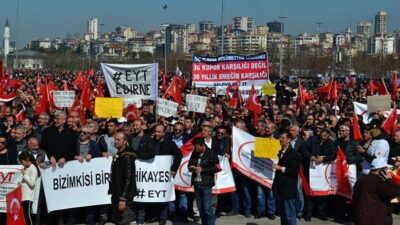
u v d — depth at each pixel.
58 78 54.41
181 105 19.84
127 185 9.87
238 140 12.10
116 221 10.09
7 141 10.99
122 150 10.03
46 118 13.20
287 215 10.35
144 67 15.49
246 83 21.00
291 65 93.25
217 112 17.59
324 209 12.23
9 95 21.11
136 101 15.57
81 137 11.48
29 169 10.43
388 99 14.72
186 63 93.62
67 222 11.43
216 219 12.19
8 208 10.45
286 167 10.26
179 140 12.79
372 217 8.23
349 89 34.50
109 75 15.56
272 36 161.88
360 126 13.94
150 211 12.21
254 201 12.57
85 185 11.22
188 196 12.16
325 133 12.01
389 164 11.80
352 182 11.84
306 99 25.39
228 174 11.97
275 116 15.49
